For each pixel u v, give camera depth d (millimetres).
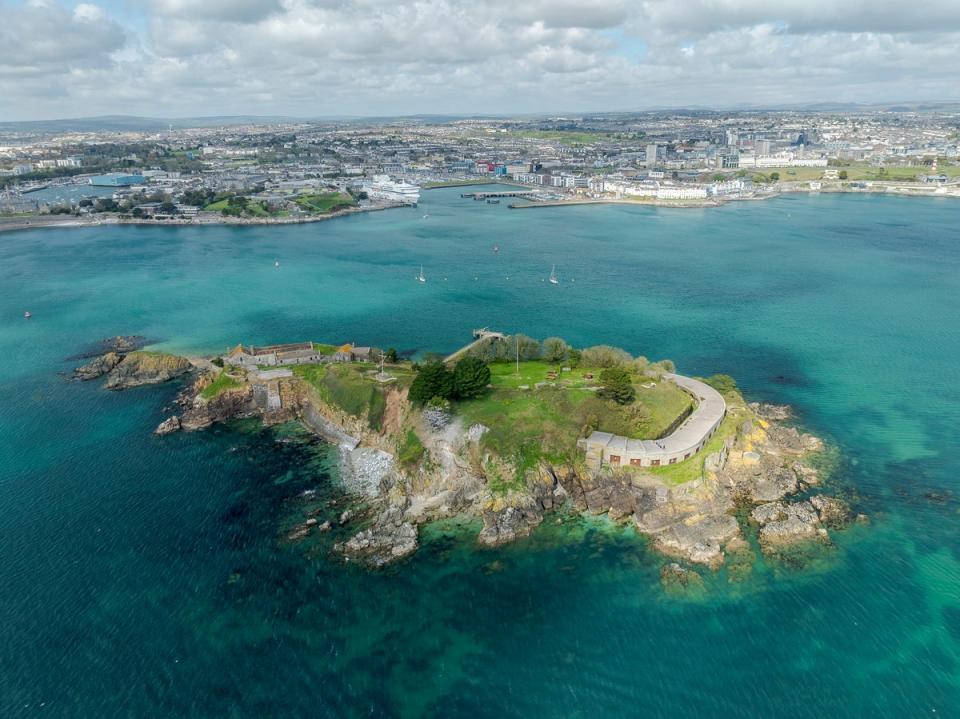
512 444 163875
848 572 133500
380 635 119375
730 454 173000
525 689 108438
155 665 112875
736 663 113062
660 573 134125
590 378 199625
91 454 182625
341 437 189375
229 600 127500
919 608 124250
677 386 199375
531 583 132000
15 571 134750
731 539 143000
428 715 103812
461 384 181125
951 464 172750
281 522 151375
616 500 153625
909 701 105562
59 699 106438
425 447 171375
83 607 125438
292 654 115312
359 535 144750
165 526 149750
